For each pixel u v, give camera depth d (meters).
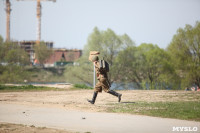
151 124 26.12
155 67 182.88
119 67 179.25
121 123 26.62
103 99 47.38
